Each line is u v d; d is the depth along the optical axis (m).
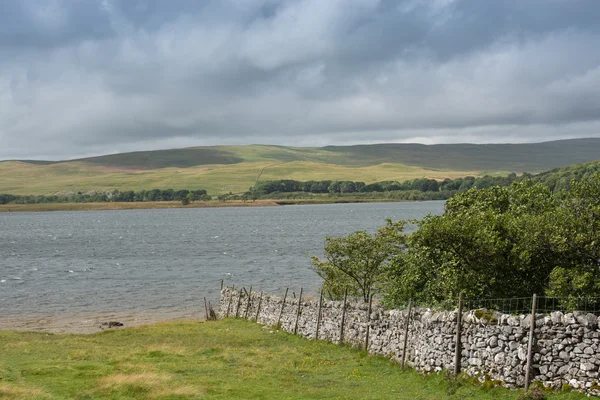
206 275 88.44
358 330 33.75
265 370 28.78
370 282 44.00
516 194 35.81
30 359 32.34
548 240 28.70
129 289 77.19
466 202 36.97
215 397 23.41
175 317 58.62
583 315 19.92
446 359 24.61
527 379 20.67
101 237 180.25
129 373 27.72
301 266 95.81
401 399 22.48
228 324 47.84
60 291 76.44
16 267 104.88
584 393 19.31
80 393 23.91
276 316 44.75
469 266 30.45
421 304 33.59
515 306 29.39
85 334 46.66
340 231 172.25
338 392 24.11
